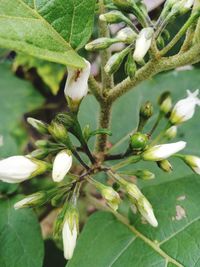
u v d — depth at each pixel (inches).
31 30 3.1
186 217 4.3
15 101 6.9
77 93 3.7
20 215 4.5
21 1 3.2
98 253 4.2
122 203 4.7
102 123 4.2
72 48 3.3
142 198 3.9
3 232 4.4
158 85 5.6
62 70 6.2
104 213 4.4
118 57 3.7
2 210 4.5
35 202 3.9
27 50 3.0
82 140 3.9
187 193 4.4
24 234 4.4
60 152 3.6
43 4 3.2
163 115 4.4
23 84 7.0
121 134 5.4
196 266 4.1
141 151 4.0
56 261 5.2
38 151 3.9
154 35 3.7
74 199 3.8
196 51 3.7
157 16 4.8
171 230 4.3
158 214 4.3
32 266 4.3
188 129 5.2
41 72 6.2
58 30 3.3
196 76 5.6
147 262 4.2
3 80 7.1
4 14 3.1
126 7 3.8
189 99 4.4
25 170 3.7
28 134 6.5
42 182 5.2
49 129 3.9
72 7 3.3
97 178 4.8
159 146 3.9
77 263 4.1
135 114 5.5
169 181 4.4
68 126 3.8
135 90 5.6
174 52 4.6
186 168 4.7
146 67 3.8
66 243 3.7
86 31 3.4
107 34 4.0
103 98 4.1
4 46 3.0
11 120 6.8
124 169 4.7
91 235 4.3
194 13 3.6
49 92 6.7
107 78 4.0
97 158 4.1
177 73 5.6
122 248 4.3
